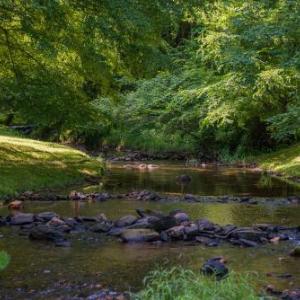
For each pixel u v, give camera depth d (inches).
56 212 409.1
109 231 342.0
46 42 508.4
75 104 586.6
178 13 523.2
